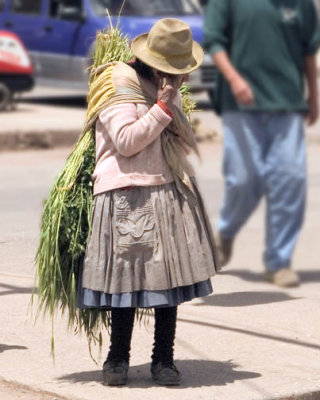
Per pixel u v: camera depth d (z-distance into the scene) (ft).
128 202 25.95
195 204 26.50
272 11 40.98
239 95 41.16
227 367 28.94
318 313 35.53
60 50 109.60
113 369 27.09
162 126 25.73
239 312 35.47
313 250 48.85
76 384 27.22
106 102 26.20
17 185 71.20
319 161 84.58
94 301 26.37
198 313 35.17
